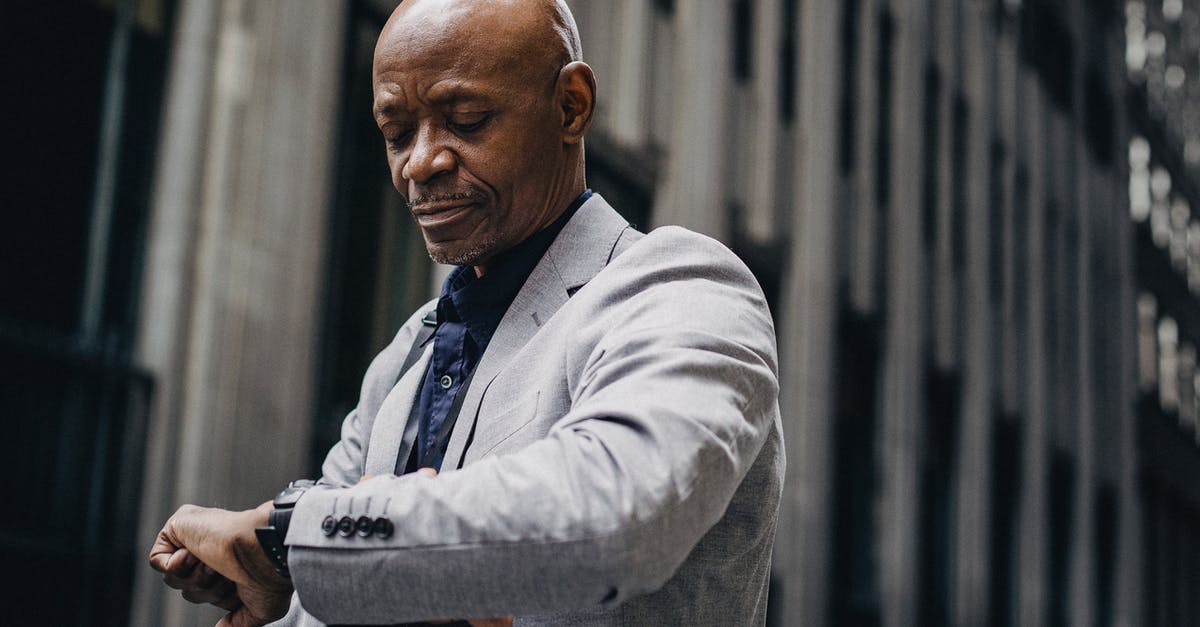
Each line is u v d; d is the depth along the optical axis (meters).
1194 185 34.50
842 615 14.40
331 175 8.54
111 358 7.31
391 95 1.49
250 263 7.84
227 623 1.44
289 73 8.22
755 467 1.50
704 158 12.63
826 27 15.27
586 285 1.52
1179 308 31.80
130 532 7.24
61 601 6.96
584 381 1.37
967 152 19.19
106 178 7.43
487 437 1.46
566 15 1.58
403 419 1.59
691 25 12.73
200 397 7.52
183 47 7.84
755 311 1.44
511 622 1.34
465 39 1.48
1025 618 19.38
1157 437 28.66
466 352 1.58
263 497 7.80
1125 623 23.98
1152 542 28.22
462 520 1.20
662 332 1.34
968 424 17.94
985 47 20.09
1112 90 26.64
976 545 17.64
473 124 1.48
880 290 16.11
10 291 6.91
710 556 1.47
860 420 15.40
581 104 1.56
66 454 7.04
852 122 15.89
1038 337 20.83
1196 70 35.66
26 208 7.01
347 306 8.69
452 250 1.53
